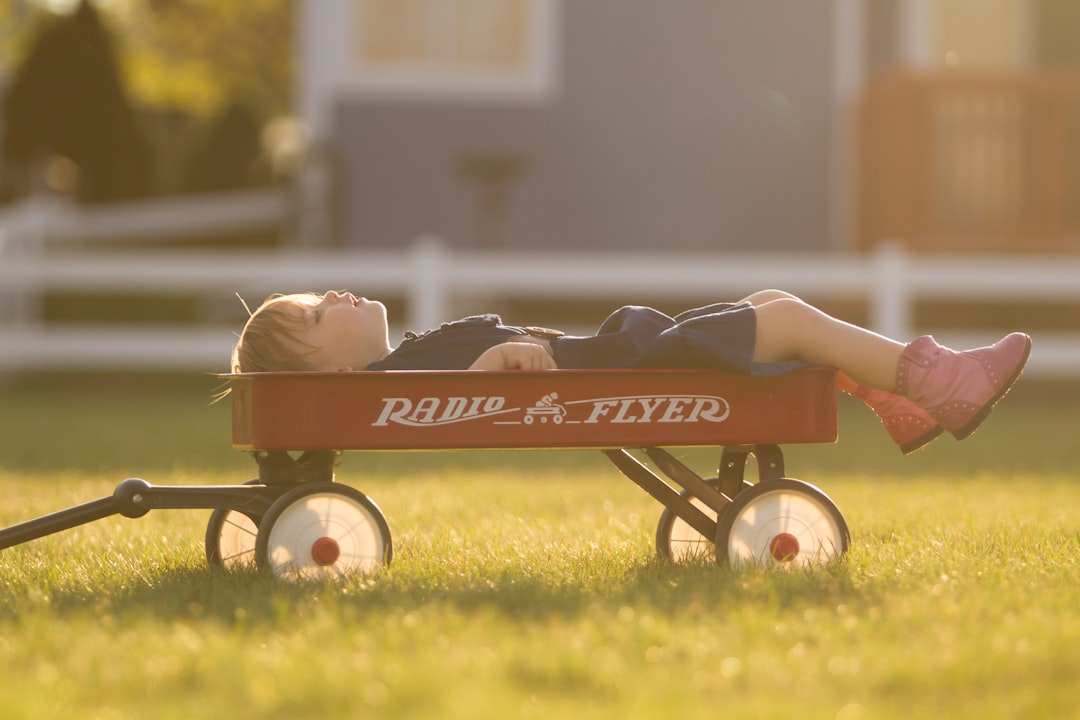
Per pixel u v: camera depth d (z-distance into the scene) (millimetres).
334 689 3730
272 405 5484
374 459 12984
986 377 5926
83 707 3738
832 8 20969
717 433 5676
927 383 5910
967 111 19859
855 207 21000
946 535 6930
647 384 5609
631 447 5668
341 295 6324
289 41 49969
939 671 3949
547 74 21062
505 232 21109
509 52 21141
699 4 20969
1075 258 20078
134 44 49844
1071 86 19406
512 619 4738
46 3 47406
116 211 30281
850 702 3719
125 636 4398
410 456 13367
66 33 32188
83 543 7129
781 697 3756
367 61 21078
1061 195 20047
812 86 21016
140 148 33156
